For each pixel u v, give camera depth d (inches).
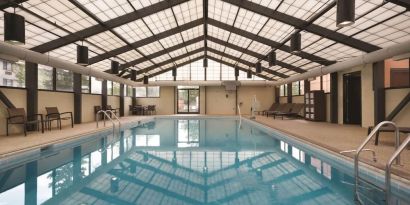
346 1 165.9
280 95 808.3
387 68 357.7
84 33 336.8
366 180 152.1
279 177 159.5
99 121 522.9
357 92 463.5
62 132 327.3
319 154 225.6
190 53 684.7
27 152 213.3
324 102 523.2
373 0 243.1
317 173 168.6
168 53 611.8
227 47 605.9
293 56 506.6
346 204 117.8
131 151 243.8
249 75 674.8
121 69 567.8
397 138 150.1
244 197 126.9
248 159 209.0
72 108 469.7
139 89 823.1
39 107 386.6
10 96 334.0
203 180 153.9
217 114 819.4
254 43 502.3
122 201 121.5
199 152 238.2
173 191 135.9
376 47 334.3
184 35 519.2
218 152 237.8
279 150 247.6
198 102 842.2
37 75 370.0
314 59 457.1
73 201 121.9
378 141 251.1
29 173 172.6
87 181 153.3
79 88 477.1
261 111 818.8
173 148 259.9
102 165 190.7
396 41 314.5
